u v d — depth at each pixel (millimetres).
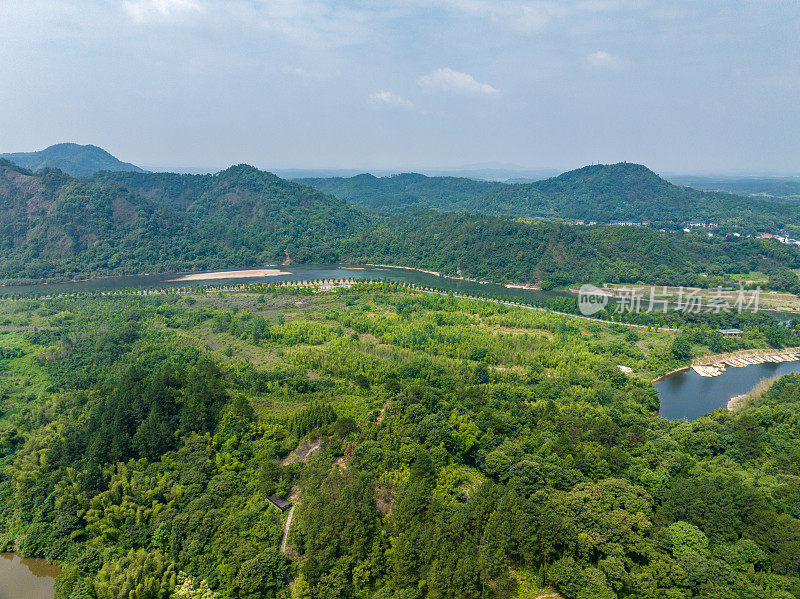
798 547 76875
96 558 91812
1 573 93250
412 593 76250
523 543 80312
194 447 112500
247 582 80750
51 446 117312
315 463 103500
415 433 109125
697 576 72938
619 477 100875
